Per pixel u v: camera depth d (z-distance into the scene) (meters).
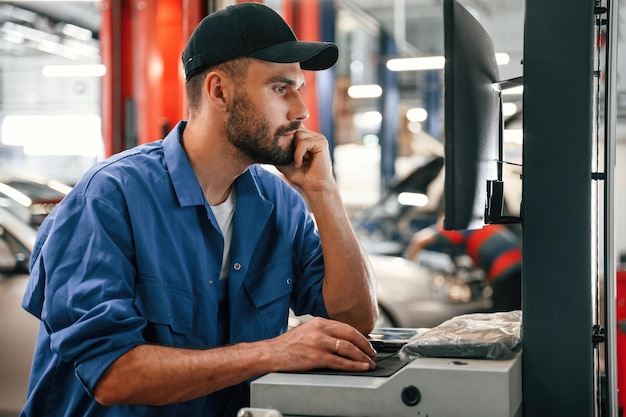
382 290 5.71
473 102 1.36
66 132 6.62
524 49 1.36
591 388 1.35
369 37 7.10
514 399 1.29
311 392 1.28
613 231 1.44
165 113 5.01
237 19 1.64
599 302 1.46
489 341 1.35
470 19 1.40
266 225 1.88
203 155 1.72
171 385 1.47
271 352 1.45
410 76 7.17
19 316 4.51
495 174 1.59
